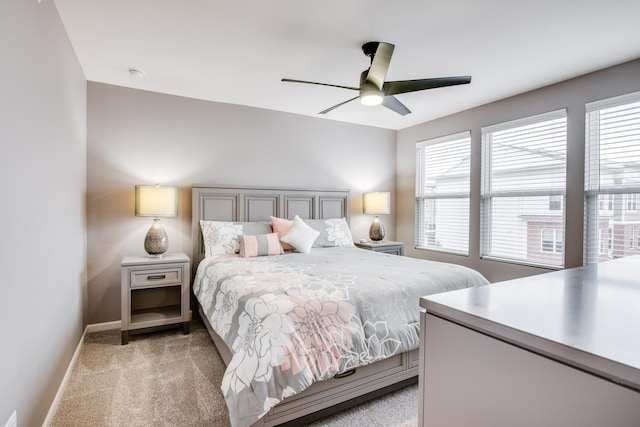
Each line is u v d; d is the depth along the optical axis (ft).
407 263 9.21
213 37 7.66
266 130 13.20
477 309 2.64
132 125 10.84
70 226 7.66
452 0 6.24
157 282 9.66
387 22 7.00
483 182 12.55
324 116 14.24
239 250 10.94
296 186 13.91
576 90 9.81
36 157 5.14
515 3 6.31
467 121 13.14
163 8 6.51
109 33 7.47
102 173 10.41
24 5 4.67
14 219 4.25
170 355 8.50
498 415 2.35
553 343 2.01
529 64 9.01
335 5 6.43
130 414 6.00
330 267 8.60
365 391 6.12
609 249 9.23
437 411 2.84
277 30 7.34
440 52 8.32
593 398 1.84
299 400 5.39
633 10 6.49
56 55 6.40
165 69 9.43
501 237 12.04
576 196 9.81
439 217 14.55
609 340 2.03
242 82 10.39
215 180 12.23
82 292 9.34
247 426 4.64
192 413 6.05
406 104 12.46
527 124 11.14
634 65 8.66
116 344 9.21
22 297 4.51
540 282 3.69
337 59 8.76
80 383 7.09
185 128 11.68
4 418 3.91
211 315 7.71
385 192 15.11
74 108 8.21
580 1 6.22
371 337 6.03
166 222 11.41
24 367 4.56
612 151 9.14
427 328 2.94
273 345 5.06
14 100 4.29
